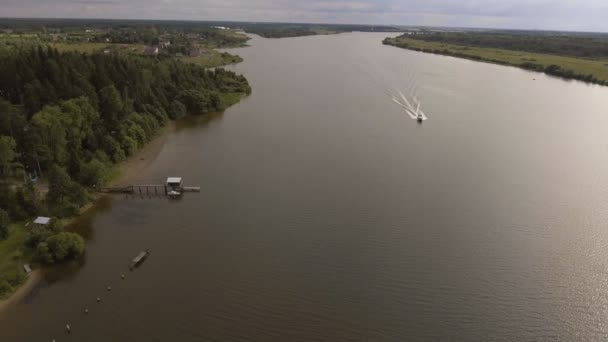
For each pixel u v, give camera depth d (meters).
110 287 65.06
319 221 83.19
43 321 58.66
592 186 100.31
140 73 152.00
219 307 61.66
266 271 69.12
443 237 78.75
